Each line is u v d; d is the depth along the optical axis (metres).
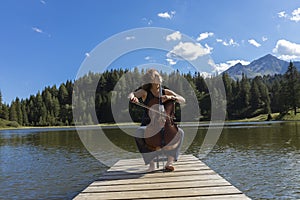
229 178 9.91
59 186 9.70
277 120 68.88
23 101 98.00
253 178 9.82
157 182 4.46
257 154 14.88
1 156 18.03
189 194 3.76
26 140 33.16
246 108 75.19
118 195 3.86
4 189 9.46
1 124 88.88
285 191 8.30
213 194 3.73
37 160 15.67
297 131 30.23
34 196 8.65
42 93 87.50
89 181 10.27
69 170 12.35
